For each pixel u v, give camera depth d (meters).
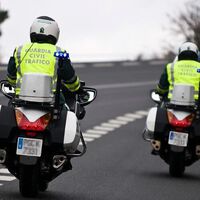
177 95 29.50
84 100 24.58
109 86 83.00
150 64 107.56
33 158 22.48
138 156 37.03
